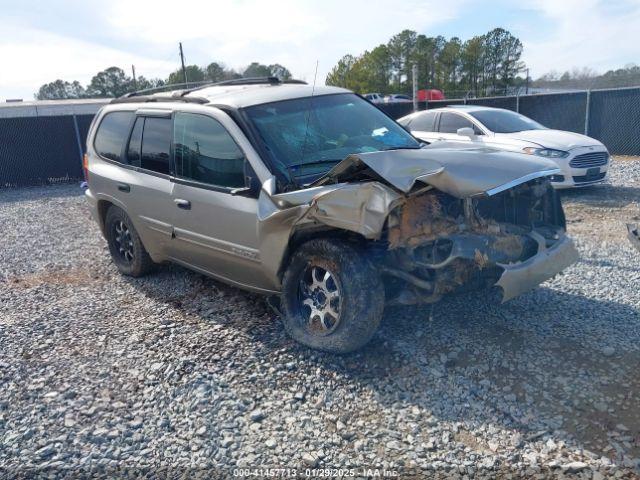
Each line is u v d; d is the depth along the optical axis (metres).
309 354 4.25
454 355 4.13
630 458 3.00
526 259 4.11
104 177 6.29
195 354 4.40
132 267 6.34
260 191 4.42
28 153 17.02
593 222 8.23
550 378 3.78
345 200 3.81
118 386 4.03
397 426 3.40
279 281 4.50
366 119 5.35
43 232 9.61
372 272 3.93
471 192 3.74
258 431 3.44
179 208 5.21
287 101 5.11
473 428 3.34
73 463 3.25
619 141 16.86
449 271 3.91
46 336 4.96
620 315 4.67
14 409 3.83
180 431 3.48
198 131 5.11
